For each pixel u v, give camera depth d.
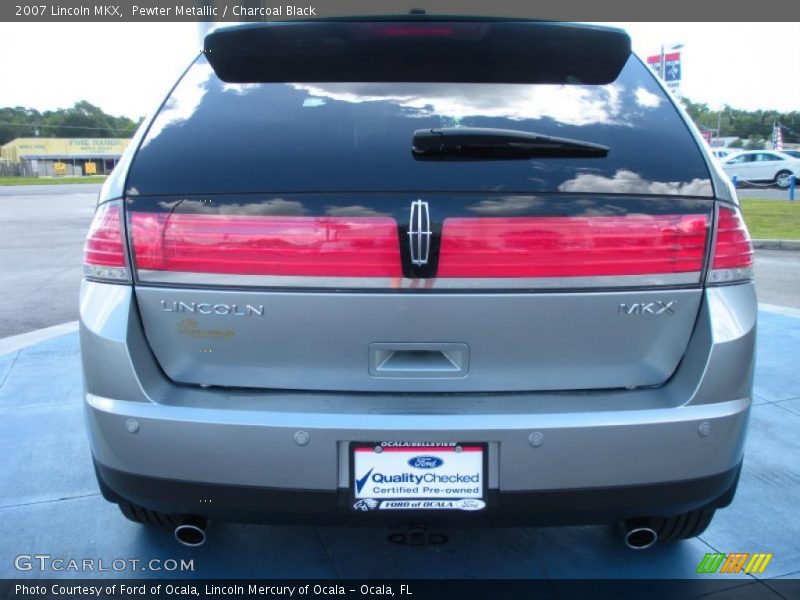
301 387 1.82
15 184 45.62
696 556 2.40
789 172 23.94
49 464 3.12
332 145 1.83
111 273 1.84
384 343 1.77
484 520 1.80
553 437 1.70
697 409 1.75
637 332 1.80
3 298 7.21
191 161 1.82
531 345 1.78
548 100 2.02
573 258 1.75
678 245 1.78
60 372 4.43
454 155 1.78
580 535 2.53
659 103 2.03
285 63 2.15
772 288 7.48
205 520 2.04
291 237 1.74
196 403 1.77
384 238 1.72
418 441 1.70
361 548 2.45
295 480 1.73
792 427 3.49
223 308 1.78
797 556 2.40
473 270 1.73
